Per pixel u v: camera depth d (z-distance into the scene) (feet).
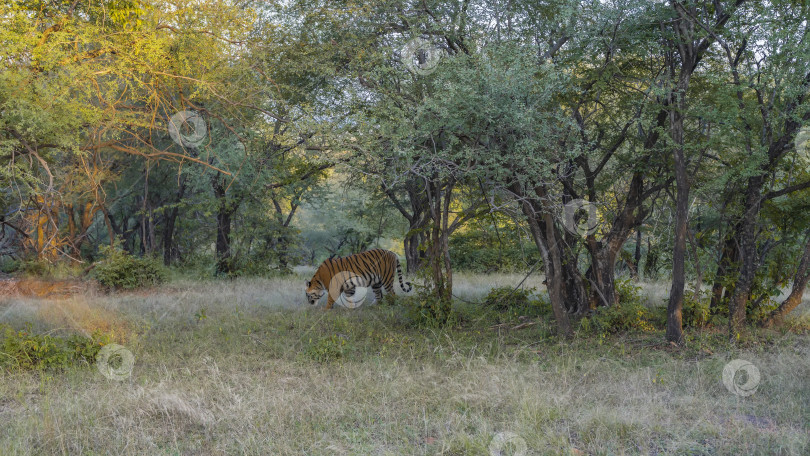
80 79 23.36
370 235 83.51
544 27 30.22
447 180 30.91
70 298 39.96
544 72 24.70
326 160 28.43
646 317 30.86
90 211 62.28
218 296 41.27
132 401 17.16
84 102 24.79
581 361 23.11
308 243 99.71
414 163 26.48
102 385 19.36
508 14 29.60
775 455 13.65
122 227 76.79
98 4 25.61
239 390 18.78
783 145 26.43
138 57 25.11
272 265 65.10
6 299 39.47
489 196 27.94
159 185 65.72
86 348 22.58
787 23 24.98
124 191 63.87
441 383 19.83
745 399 18.15
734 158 28.27
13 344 22.03
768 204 29.35
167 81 28.09
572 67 29.37
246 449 14.06
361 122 26.40
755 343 25.76
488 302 37.83
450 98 24.06
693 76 30.22
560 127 26.18
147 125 26.78
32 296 42.01
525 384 18.67
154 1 27.02
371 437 15.16
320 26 32.73
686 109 26.99
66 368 20.99
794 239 30.22
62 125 23.44
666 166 29.37
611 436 14.88
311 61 31.83
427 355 24.35
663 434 15.30
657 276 50.01
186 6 27.07
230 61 29.73
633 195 32.24
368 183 30.68
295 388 19.30
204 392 18.26
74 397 17.67
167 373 20.04
